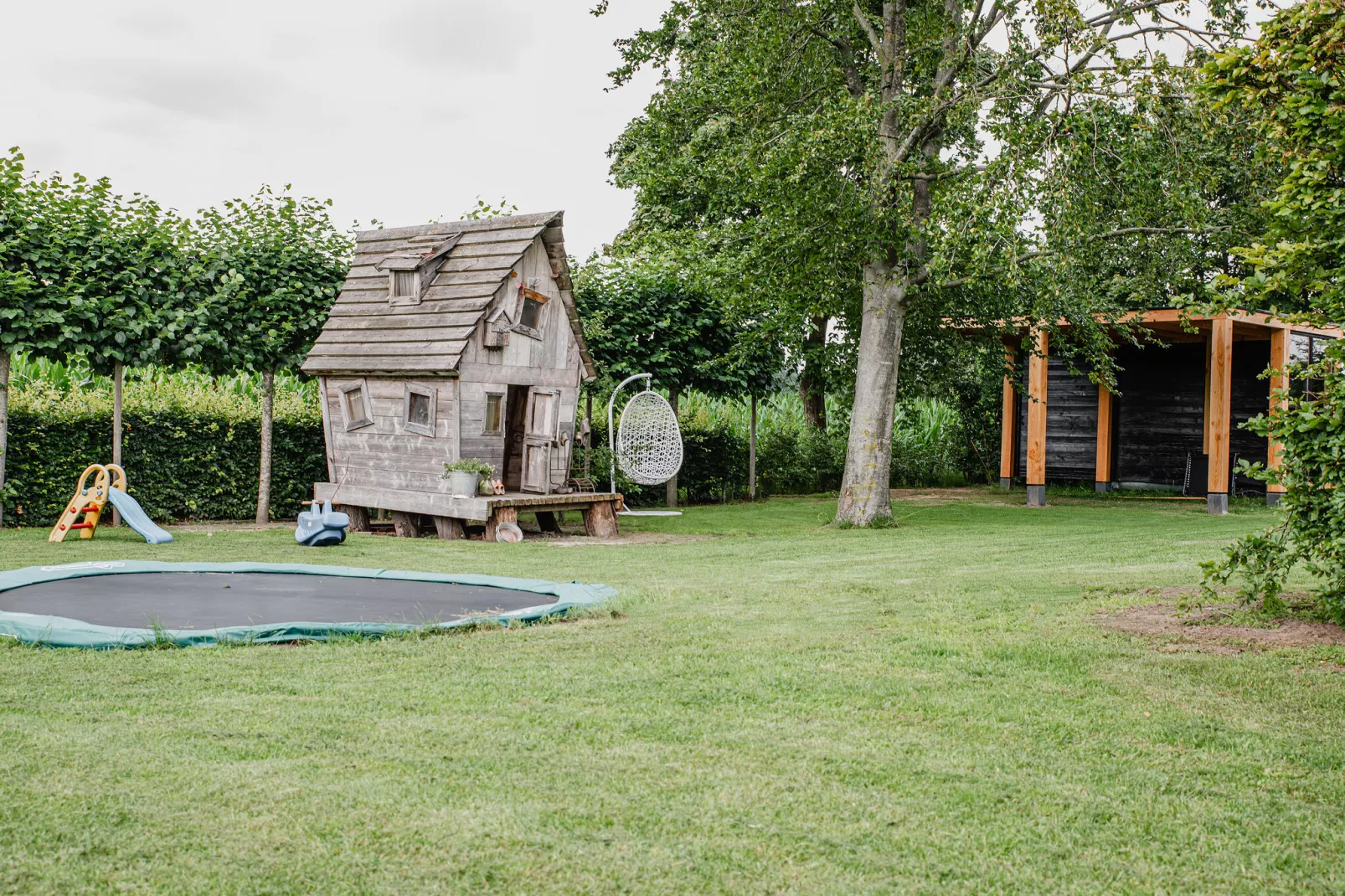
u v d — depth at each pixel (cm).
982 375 2148
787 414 2531
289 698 451
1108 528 1340
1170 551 1033
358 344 1338
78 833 301
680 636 598
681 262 1789
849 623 641
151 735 392
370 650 558
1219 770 375
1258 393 2077
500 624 629
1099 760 383
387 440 1319
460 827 311
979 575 864
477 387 1270
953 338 1783
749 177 1466
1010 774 368
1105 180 1247
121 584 761
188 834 303
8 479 1220
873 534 1292
